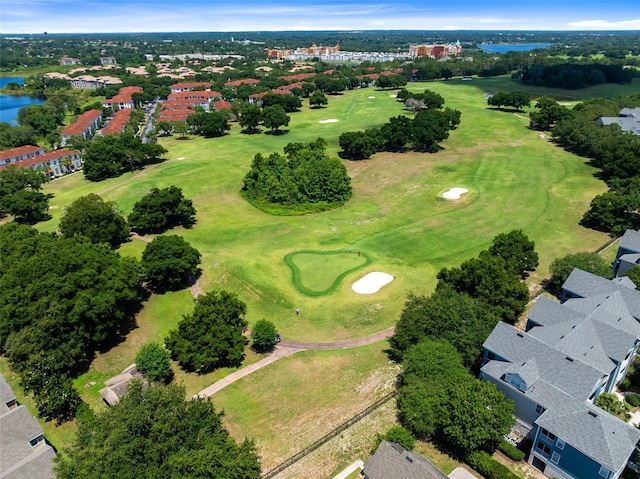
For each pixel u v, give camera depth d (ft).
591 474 109.09
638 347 157.48
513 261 197.98
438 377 135.23
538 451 119.55
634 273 182.91
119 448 104.32
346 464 125.08
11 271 181.68
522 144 431.84
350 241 260.83
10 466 120.16
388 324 188.14
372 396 149.28
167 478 102.63
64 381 148.25
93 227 249.34
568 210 287.28
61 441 137.90
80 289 177.06
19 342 156.25
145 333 190.60
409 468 106.11
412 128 420.36
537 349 135.33
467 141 448.65
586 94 651.25
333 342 178.70
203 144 484.33
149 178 375.66
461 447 123.65
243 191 341.41
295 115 605.73
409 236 262.88
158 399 117.50
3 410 139.03
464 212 291.38
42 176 357.41
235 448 110.73
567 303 166.61
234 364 168.04
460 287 183.93
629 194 263.29
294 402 148.46
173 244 218.79
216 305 170.30
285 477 122.01
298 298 208.44
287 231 276.82
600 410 118.73
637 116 439.63
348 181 326.65
